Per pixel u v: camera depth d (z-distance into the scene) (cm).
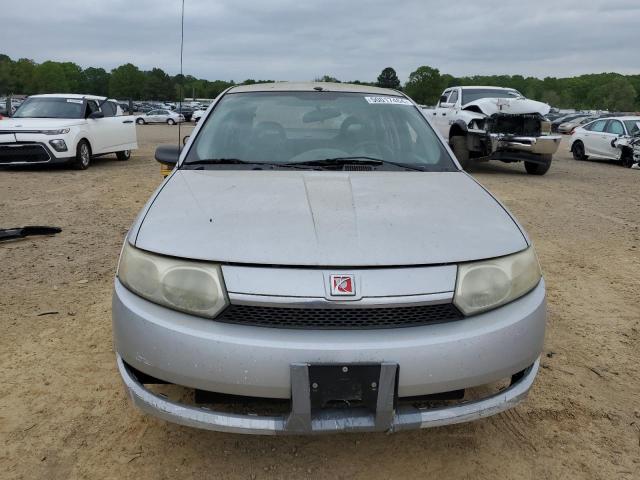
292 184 251
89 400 259
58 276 429
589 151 1557
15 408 252
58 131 1034
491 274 198
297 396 177
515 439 238
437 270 191
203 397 191
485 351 190
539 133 1115
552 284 439
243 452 225
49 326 337
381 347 179
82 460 219
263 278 184
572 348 325
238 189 243
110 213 674
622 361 310
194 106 4403
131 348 196
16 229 548
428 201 237
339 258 188
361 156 298
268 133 308
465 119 1138
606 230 636
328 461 221
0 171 1065
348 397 179
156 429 239
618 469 220
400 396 183
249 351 179
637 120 1495
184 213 218
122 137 1270
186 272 191
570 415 256
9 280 417
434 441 236
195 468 216
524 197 854
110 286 408
